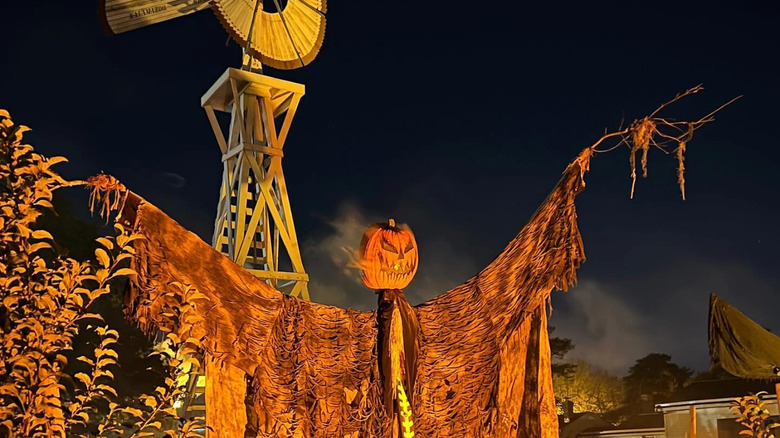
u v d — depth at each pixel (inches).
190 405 386.0
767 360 264.7
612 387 2217.0
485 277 169.8
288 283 793.6
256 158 820.0
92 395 129.6
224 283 150.5
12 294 121.7
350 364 158.4
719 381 936.9
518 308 165.9
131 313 141.6
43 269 126.2
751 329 268.7
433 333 165.3
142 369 586.6
